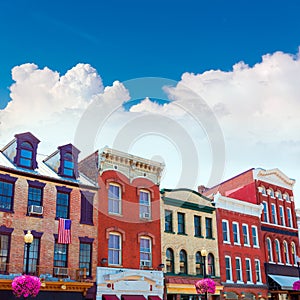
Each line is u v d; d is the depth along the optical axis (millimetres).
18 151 23828
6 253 21766
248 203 35094
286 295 35562
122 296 25047
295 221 40094
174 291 27609
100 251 25156
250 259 33938
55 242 23609
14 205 22578
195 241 30234
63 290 22656
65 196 24812
